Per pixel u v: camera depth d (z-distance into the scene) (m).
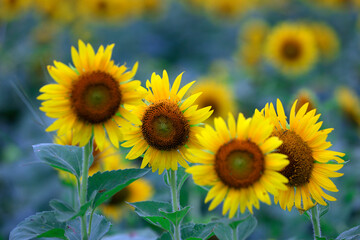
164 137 2.50
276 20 12.97
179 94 2.57
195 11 13.05
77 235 2.66
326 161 2.44
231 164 2.21
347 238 2.54
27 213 5.46
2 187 5.82
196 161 2.25
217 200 2.21
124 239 3.57
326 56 9.80
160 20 12.75
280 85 8.78
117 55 10.98
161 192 5.00
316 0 12.53
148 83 2.58
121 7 10.97
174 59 11.91
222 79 8.72
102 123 2.38
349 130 6.43
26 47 9.46
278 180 2.17
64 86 2.35
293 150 2.41
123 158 4.16
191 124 2.53
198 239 2.42
